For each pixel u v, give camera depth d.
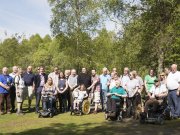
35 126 7.14
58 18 21.64
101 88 10.72
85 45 22.62
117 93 8.27
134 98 8.57
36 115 9.41
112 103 8.05
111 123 7.62
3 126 7.20
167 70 9.39
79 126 7.10
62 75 10.27
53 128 6.80
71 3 22.05
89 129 6.63
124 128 6.75
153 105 7.45
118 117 8.04
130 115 9.13
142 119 7.52
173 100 8.34
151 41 15.00
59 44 23.22
